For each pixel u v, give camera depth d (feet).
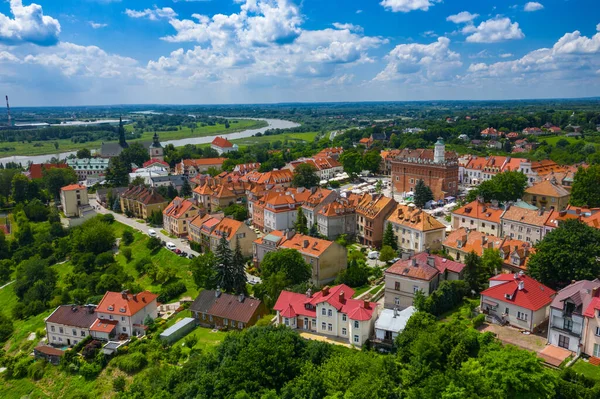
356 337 327.67
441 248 507.71
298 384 266.16
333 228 581.53
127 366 360.07
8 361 413.39
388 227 530.27
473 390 230.27
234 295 416.26
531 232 483.10
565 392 236.02
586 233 360.07
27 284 579.89
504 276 348.38
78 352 403.54
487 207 539.70
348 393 242.99
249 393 273.75
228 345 319.27
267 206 648.38
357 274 442.50
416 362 268.41
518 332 315.17
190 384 295.28
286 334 312.29
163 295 493.77
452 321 322.14
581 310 282.15
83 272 610.24
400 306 377.50
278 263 442.91
